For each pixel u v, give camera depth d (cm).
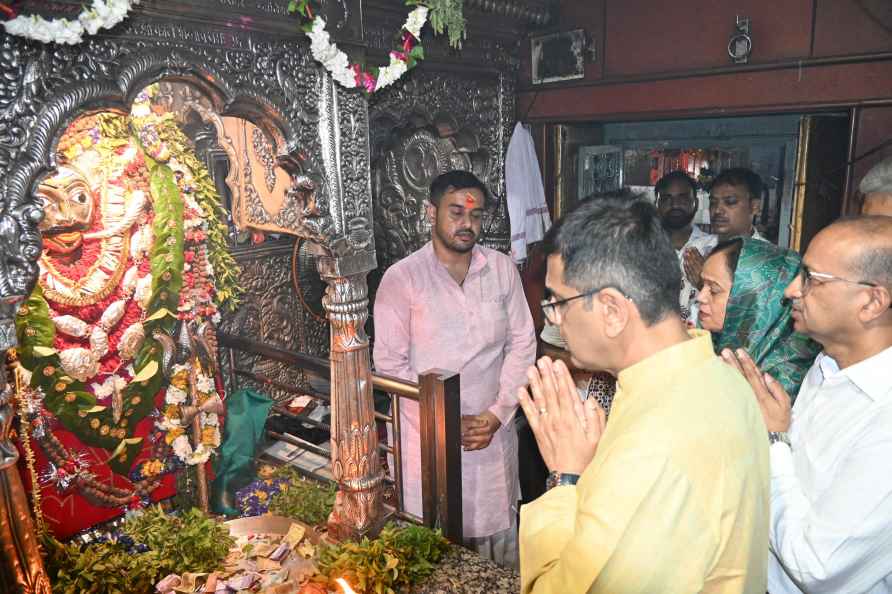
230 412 254
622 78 330
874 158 269
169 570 186
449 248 241
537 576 99
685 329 99
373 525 194
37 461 207
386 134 299
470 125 334
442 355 246
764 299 155
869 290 113
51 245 201
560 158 365
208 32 143
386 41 273
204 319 244
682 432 85
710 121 340
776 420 129
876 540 107
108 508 226
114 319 216
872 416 116
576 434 106
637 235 93
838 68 272
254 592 177
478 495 253
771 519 122
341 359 186
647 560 82
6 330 120
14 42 115
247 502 238
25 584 132
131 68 131
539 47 355
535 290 376
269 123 160
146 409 229
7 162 116
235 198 251
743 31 289
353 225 179
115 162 213
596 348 99
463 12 301
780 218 325
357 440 189
